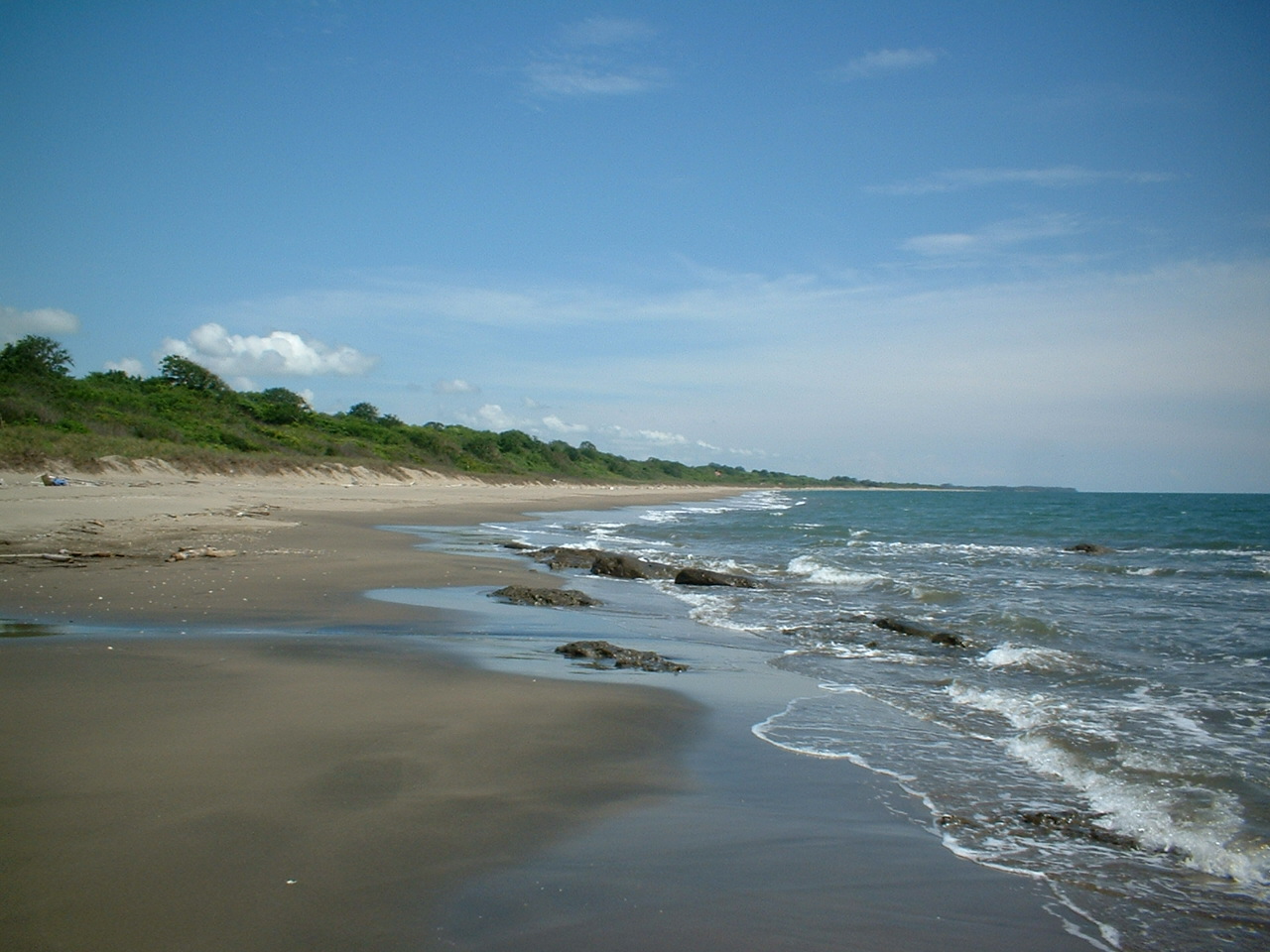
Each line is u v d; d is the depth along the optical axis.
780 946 3.77
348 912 3.81
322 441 68.25
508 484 84.50
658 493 107.44
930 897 4.38
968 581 20.36
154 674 8.03
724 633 12.84
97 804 4.87
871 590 18.25
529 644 10.92
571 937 3.72
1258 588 19.23
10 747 5.82
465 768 5.89
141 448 45.62
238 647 9.54
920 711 8.34
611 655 10.22
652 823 5.14
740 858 4.71
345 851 4.43
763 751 6.80
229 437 58.12
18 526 20.14
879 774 6.34
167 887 3.95
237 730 6.41
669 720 7.53
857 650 11.67
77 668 8.14
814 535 36.09
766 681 9.51
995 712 8.38
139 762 5.61
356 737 6.39
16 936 3.46
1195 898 4.53
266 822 4.74
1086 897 4.47
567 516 48.22
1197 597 17.62
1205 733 7.69
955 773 6.46
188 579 14.53
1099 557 27.56
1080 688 9.53
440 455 85.50
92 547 17.88
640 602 15.84
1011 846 5.11
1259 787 6.23
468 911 3.89
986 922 4.14
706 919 3.98
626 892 4.20
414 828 4.79
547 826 4.97
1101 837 5.28
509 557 22.41
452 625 12.05
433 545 24.38
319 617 12.03
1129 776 6.43
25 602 11.87
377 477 63.91
